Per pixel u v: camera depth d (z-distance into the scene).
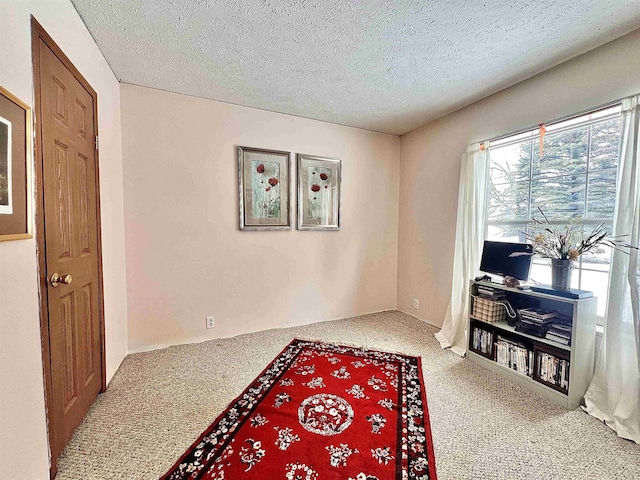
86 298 1.77
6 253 1.03
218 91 2.68
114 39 1.90
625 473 1.38
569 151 2.20
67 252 1.53
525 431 1.67
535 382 2.07
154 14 1.66
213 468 1.39
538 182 2.41
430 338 3.06
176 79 2.45
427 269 3.55
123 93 2.51
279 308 3.34
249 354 2.65
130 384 2.12
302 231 3.42
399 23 1.72
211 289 2.96
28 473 1.14
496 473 1.38
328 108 3.06
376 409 1.86
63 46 1.50
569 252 1.98
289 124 3.25
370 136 3.79
